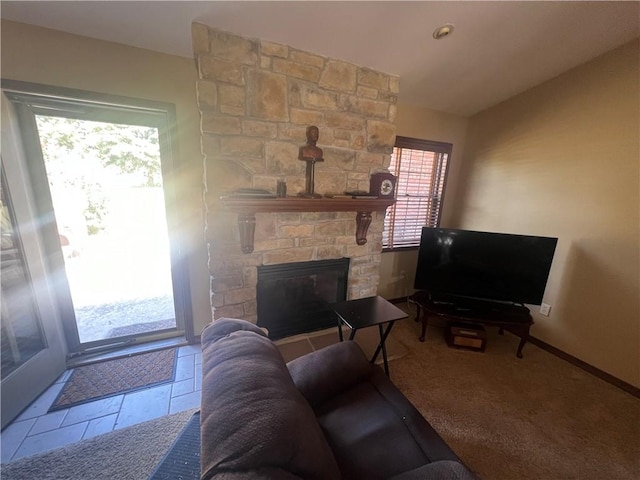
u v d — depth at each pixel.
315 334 2.49
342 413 1.27
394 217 3.01
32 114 1.67
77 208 2.01
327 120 2.07
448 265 2.51
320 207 2.04
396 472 0.99
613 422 1.72
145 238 2.34
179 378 1.94
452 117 3.01
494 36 1.80
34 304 1.72
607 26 1.72
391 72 2.20
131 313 2.52
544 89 2.36
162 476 1.10
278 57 1.82
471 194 3.11
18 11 1.39
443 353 2.37
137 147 2.00
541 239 2.22
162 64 1.80
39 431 1.53
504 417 1.73
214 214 1.89
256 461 0.58
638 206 1.89
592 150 2.09
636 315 1.93
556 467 1.44
